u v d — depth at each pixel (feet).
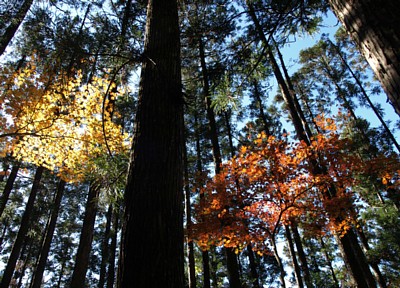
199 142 56.75
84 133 18.02
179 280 5.90
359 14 5.10
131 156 7.36
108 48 12.70
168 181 6.81
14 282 61.87
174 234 6.31
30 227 49.93
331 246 63.52
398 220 40.34
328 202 23.61
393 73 4.38
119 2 18.84
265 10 12.51
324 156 24.50
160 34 9.26
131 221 6.23
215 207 24.72
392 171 24.22
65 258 80.74
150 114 7.68
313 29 12.64
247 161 24.07
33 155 19.52
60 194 41.11
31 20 15.25
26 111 18.26
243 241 24.95
